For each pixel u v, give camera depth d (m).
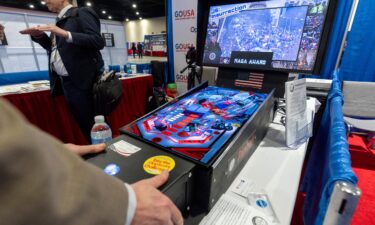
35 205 0.19
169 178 0.39
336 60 2.10
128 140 0.54
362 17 2.05
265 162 0.67
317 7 0.72
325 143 0.86
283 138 0.84
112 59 9.27
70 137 2.17
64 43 1.53
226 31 0.92
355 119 2.07
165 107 0.74
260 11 0.84
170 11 3.09
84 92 1.68
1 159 0.17
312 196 0.80
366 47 2.10
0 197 0.18
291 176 0.60
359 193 0.34
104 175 0.26
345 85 2.11
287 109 0.74
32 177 0.19
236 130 0.57
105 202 0.24
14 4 6.04
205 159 0.45
